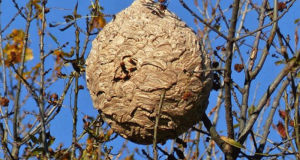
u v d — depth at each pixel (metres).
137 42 7.40
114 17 7.72
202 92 7.40
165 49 7.34
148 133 7.44
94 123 8.29
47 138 7.80
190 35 7.52
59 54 7.93
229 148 7.31
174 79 7.27
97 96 7.55
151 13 7.64
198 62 7.37
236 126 7.79
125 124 7.45
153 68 7.29
